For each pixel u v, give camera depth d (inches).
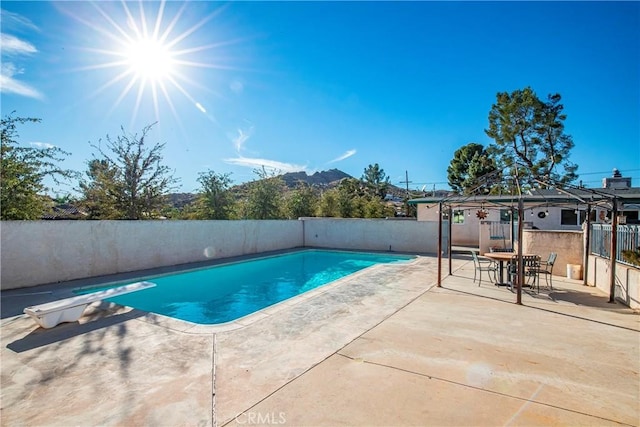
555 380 140.6
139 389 133.8
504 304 266.7
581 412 117.0
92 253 408.2
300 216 1016.9
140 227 460.8
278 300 385.4
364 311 246.4
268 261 606.2
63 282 376.2
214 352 171.3
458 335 195.2
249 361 159.8
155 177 637.9
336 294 300.8
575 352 170.4
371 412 116.1
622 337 192.5
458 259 550.3
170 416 114.5
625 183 948.0
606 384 137.4
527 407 120.0
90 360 162.7
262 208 853.2
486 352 170.1
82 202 581.3
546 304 266.4
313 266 595.5
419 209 887.7
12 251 343.0
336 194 1109.1
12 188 429.7
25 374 148.1
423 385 135.6
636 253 253.4
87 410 119.0
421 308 254.2
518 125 1129.4
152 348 177.6
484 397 126.6
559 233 411.8
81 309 228.1
